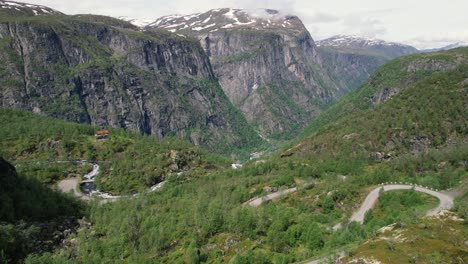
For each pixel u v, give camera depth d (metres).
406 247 65.69
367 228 95.25
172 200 175.50
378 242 70.19
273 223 107.31
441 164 176.00
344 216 118.19
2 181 167.50
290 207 135.25
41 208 164.12
